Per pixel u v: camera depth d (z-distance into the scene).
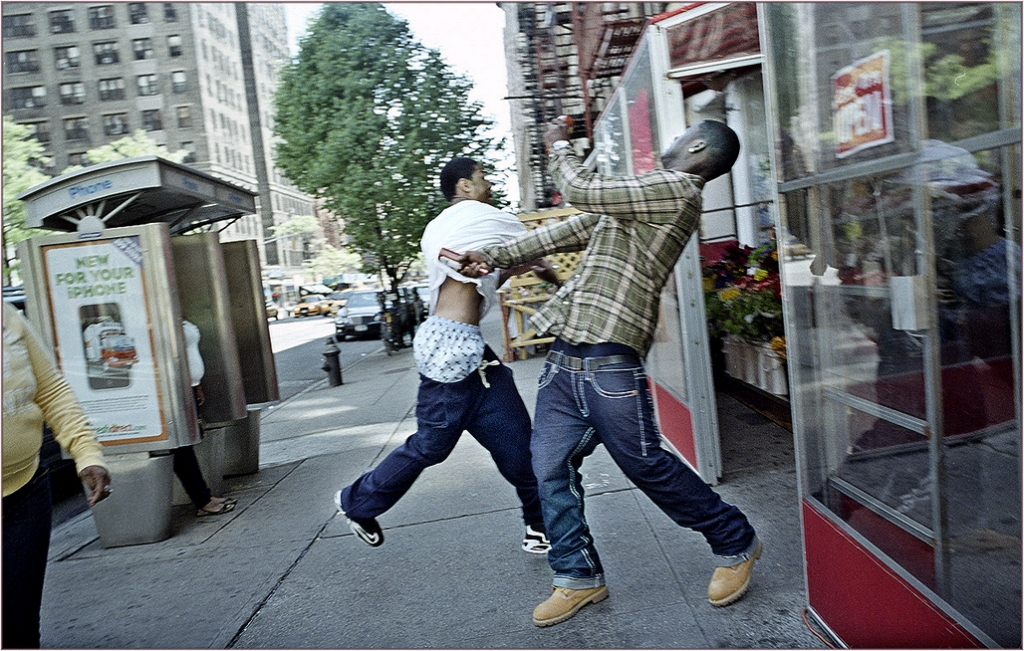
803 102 2.43
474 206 3.42
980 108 1.69
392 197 19.62
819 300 2.47
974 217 1.75
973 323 1.79
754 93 6.77
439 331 3.34
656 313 2.89
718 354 7.12
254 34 83.12
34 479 2.46
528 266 3.52
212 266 5.31
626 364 2.80
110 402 4.70
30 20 63.88
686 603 3.05
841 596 2.49
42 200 4.80
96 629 3.44
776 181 2.68
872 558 2.27
